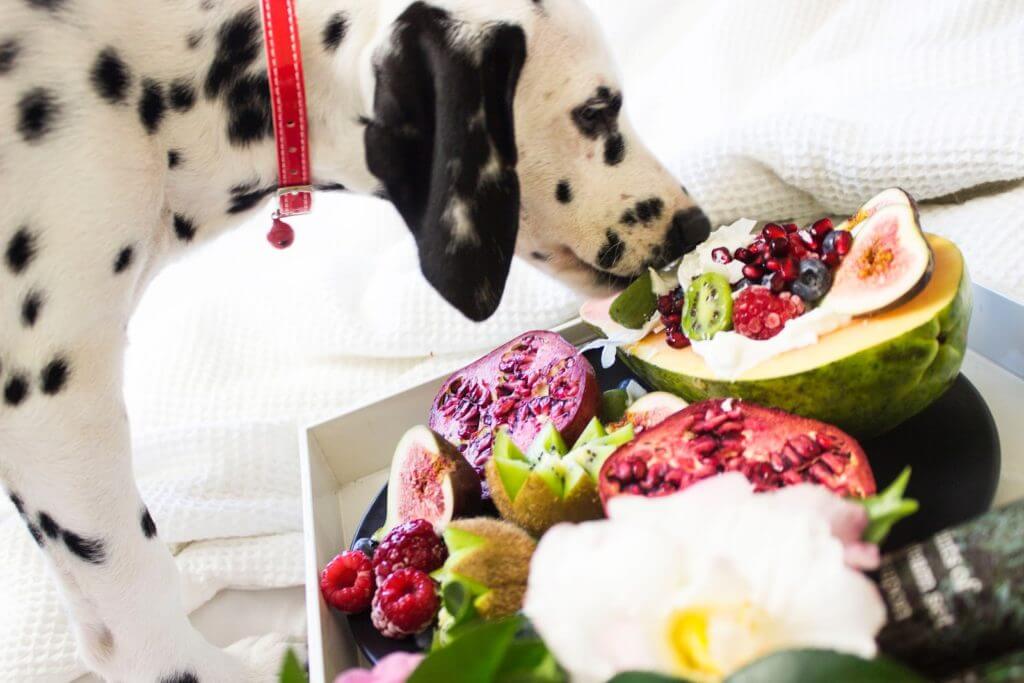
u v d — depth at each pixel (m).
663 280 0.54
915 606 0.36
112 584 0.55
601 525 0.36
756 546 0.35
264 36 0.53
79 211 0.51
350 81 0.54
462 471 0.52
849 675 0.32
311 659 0.48
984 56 0.71
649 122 0.89
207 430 0.70
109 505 0.54
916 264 0.46
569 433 0.53
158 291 0.91
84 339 0.52
